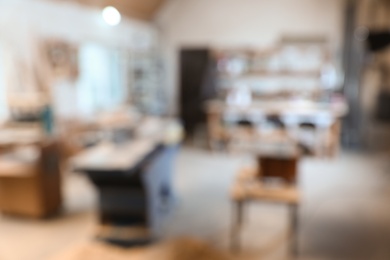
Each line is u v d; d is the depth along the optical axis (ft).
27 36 16.31
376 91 24.95
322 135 20.68
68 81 18.95
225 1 26.08
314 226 12.27
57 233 11.69
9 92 15.70
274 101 23.40
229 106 22.30
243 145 22.13
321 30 24.57
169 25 27.50
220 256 7.93
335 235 11.65
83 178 17.10
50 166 12.99
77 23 19.45
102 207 11.12
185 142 25.58
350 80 23.03
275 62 23.70
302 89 23.73
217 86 25.29
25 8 16.05
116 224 11.21
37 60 16.85
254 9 25.58
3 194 12.80
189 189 15.97
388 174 17.89
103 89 23.25
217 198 14.84
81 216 13.04
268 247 10.84
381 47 21.38
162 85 27.40
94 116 19.74
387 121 25.18
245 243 11.05
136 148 11.44
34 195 12.58
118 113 20.63
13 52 15.79
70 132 18.45
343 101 22.15
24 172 12.19
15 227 12.14
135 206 10.97
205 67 27.25
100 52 22.72
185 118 27.99
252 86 25.00
